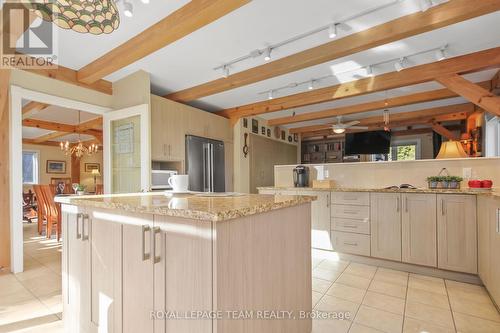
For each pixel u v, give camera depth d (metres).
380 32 2.38
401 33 2.28
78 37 2.54
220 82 3.70
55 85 3.19
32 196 6.72
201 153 4.47
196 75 3.58
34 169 8.52
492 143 4.31
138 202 1.23
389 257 2.90
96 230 1.41
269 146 6.40
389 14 2.23
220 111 5.47
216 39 2.65
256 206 1.06
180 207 1.02
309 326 1.55
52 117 5.80
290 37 2.62
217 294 0.90
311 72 3.49
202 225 0.94
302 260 1.48
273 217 1.23
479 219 2.40
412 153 7.24
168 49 2.86
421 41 2.68
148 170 3.27
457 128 6.63
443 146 3.34
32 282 2.56
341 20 2.32
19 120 2.88
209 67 3.33
